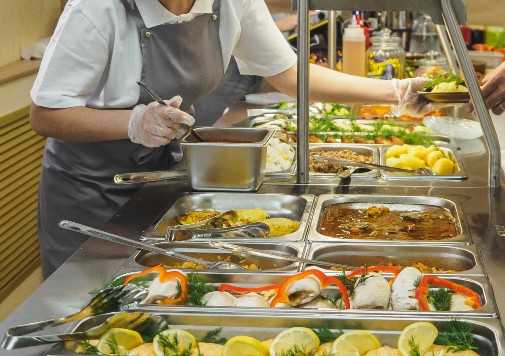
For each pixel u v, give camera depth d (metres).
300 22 2.26
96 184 2.48
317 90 2.82
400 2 2.22
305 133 2.35
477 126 2.92
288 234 1.94
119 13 2.27
